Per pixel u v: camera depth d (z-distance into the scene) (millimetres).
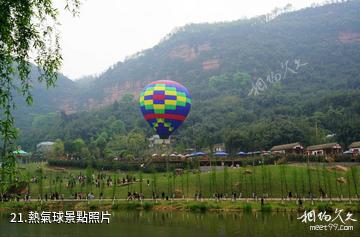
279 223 53625
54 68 21594
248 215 64188
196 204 73562
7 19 19734
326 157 116312
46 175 125688
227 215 65000
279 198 79625
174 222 57562
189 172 110312
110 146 197125
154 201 80875
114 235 46438
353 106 198625
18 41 20625
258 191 85500
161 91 103375
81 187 96875
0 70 20156
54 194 92375
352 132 165625
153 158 130500
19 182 21328
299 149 144500
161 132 106938
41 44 21297
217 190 88250
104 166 133125
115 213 72312
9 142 19812
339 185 86500
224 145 178375
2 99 19969
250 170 97375
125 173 125062
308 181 88312
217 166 122125
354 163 110062
